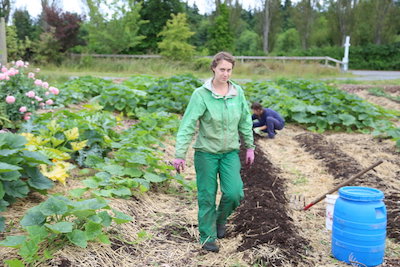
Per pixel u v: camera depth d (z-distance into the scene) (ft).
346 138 29.32
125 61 80.23
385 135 28.60
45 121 19.26
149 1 103.76
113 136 21.57
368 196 11.45
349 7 159.02
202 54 95.20
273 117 28.45
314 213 15.70
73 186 15.70
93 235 11.20
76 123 18.97
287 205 16.35
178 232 13.44
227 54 11.58
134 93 31.14
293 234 13.34
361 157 23.85
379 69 136.77
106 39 88.79
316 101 36.22
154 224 13.80
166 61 82.94
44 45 80.74
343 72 87.20
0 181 12.47
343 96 34.71
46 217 11.34
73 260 10.62
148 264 11.34
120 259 11.37
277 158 24.06
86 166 17.90
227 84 12.05
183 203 16.11
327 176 20.47
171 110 33.06
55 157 15.11
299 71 81.71
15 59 68.18
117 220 12.06
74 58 85.05
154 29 104.73
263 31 161.99
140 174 16.48
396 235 13.66
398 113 35.37
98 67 77.87
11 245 9.98
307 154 24.63
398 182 19.35
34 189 13.92
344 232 11.66
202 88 11.85
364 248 11.43
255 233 13.11
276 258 11.80
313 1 171.83
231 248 12.40
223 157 12.17
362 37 162.81
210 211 12.23
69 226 10.64
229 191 12.02
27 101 22.24
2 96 21.72
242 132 12.54
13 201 12.90
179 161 11.79
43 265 10.20
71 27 84.12
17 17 100.42
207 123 11.82
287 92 40.06
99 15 87.76
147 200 15.58
